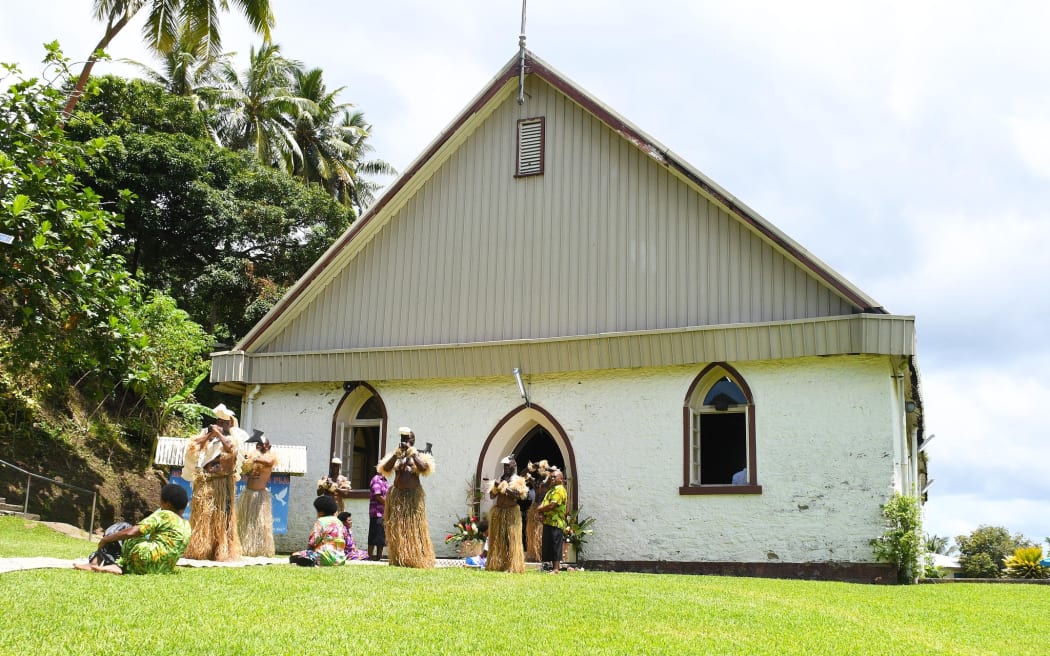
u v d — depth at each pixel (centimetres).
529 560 1642
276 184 3612
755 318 1767
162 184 3231
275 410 2100
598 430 1844
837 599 1245
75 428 2636
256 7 2917
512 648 788
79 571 997
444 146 2056
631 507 1788
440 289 2023
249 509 1367
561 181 1978
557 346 1862
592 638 845
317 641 763
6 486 2203
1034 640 1005
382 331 2048
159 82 4106
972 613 1175
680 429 1788
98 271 1603
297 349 2111
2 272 1505
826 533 1658
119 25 2747
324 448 2045
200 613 827
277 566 1198
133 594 881
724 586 1316
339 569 1192
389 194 2064
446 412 1972
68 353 1667
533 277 1955
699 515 1741
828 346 1664
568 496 1834
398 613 891
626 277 1880
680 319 1820
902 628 1034
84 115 1725
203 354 3111
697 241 1842
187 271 3491
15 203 1443
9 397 2431
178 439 1756
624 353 1809
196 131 3584
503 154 2041
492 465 1936
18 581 899
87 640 719
